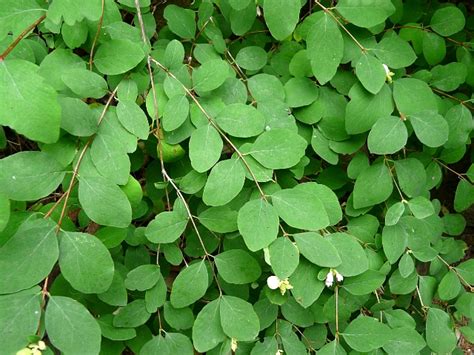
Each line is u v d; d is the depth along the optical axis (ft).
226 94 1.10
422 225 1.14
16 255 0.75
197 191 1.03
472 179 1.28
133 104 0.95
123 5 1.18
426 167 1.28
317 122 1.16
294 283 0.98
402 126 1.04
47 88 0.70
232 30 1.20
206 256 1.13
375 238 1.17
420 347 1.08
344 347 1.13
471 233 1.90
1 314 0.72
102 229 1.00
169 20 1.22
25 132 0.69
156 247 1.11
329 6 1.25
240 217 0.89
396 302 1.32
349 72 1.15
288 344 1.14
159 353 1.06
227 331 0.97
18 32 0.88
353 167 1.17
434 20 1.27
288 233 0.99
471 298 1.18
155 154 1.15
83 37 0.96
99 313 1.06
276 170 1.10
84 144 0.90
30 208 1.00
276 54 1.23
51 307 0.75
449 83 1.26
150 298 1.05
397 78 1.15
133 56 0.95
